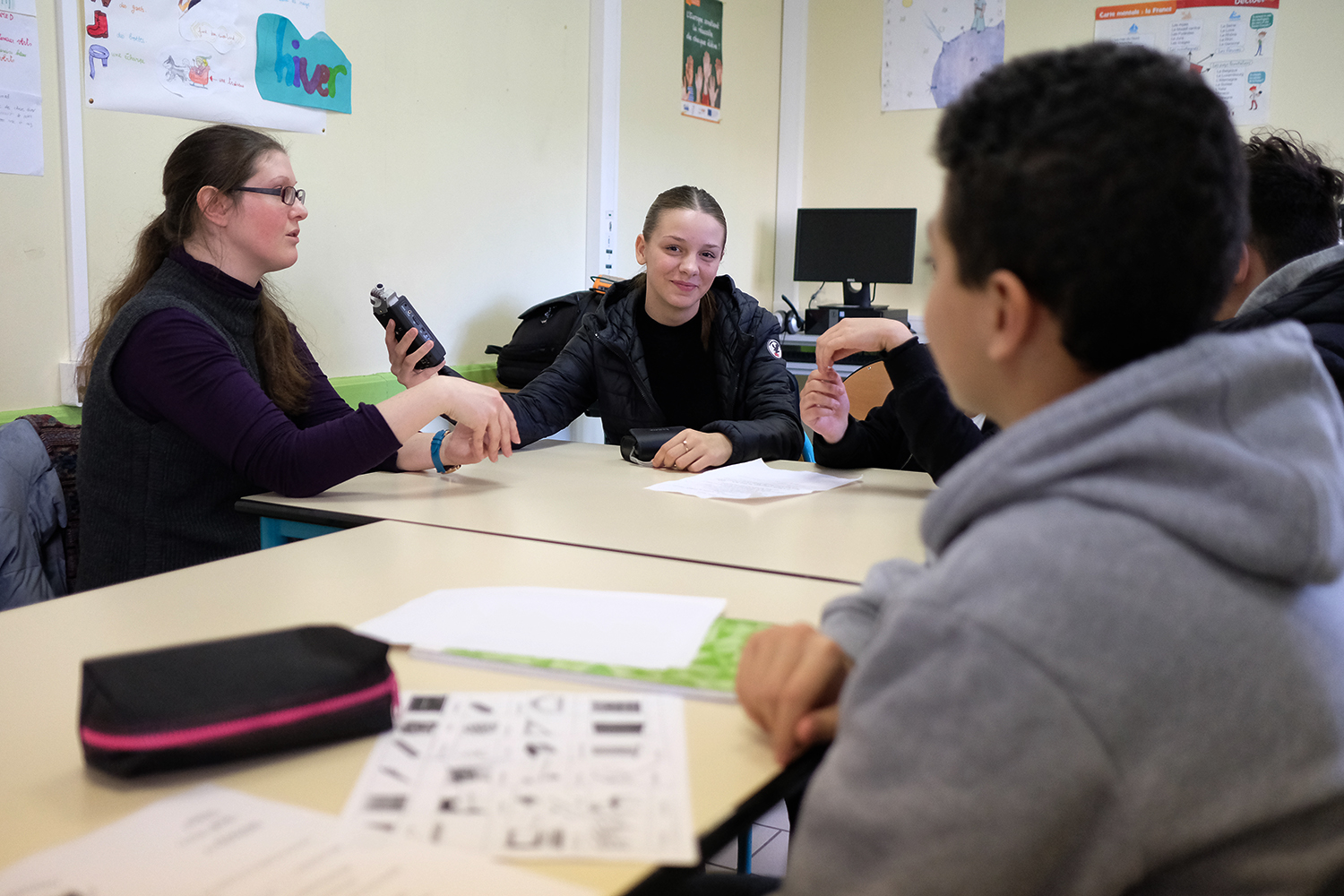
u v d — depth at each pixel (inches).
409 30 109.6
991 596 19.9
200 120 89.9
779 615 38.5
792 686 26.3
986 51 171.3
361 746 26.4
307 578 43.1
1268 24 154.0
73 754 26.3
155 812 23.0
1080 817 19.1
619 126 144.2
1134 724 19.1
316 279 102.3
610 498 61.7
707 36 162.7
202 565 44.9
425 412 61.5
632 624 36.3
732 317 93.9
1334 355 44.0
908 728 19.8
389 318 82.0
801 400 70.5
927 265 25.4
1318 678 20.9
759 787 24.8
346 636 28.4
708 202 91.0
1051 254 21.4
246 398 61.0
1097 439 21.2
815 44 185.0
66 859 20.9
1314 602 22.0
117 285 78.7
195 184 65.2
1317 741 20.7
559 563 45.9
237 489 65.7
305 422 75.7
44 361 80.9
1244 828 20.1
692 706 29.6
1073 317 21.8
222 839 21.8
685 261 88.9
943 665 19.8
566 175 136.3
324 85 100.4
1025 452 21.9
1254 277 53.1
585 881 20.5
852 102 183.2
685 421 96.0
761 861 73.2
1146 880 21.3
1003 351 23.1
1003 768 18.8
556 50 131.5
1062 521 20.6
